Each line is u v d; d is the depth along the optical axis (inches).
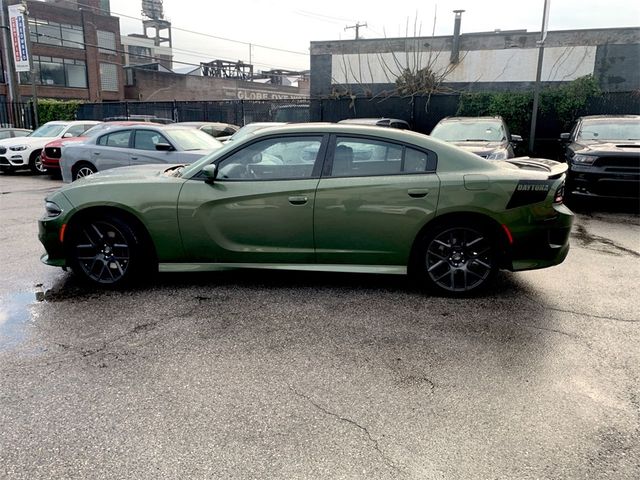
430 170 165.5
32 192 426.6
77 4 1728.6
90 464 87.4
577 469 86.9
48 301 165.6
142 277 189.0
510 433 96.7
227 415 102.0
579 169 323.0
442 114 672.4
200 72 2445.9
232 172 171.6
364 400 107.9
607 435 96.2
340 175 167.2
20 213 324.2
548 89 649.6
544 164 180.7
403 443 93.6
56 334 139.9
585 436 95.9
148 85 1876.2
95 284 179.3
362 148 168.4
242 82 2213.3
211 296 171.0
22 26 810.8
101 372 119.0
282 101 748.6
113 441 93.7
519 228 162.9
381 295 172.9
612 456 90.2
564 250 168.7
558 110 622.8
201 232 170.7
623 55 755.4
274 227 168.9
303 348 132.4
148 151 367.9
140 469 86.3
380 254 168.7
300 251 170.7
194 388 112.2
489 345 134.8
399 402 107.0
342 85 884.6
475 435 96.0
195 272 196.2
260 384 114.1
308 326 146.6
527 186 161.5
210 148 374.0
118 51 1706.4
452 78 837.2
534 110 542.9
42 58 1595.7
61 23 1635.1
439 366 123.2
